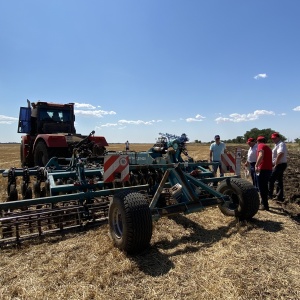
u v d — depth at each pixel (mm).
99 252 3770
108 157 4414
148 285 2990
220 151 8875
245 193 4914
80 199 4809
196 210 4484
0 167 17016
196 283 3008
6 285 3023
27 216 4188
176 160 5879
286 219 5375
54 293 2859
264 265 3375
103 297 2764
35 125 10945
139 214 3635
